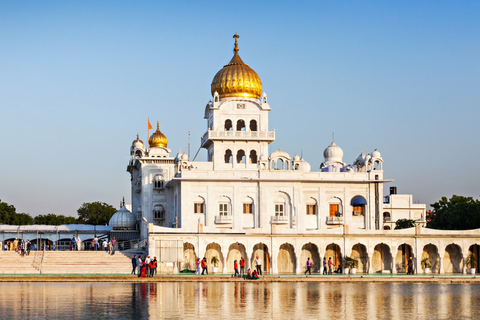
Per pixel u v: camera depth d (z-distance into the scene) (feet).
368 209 355.56
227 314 150.30
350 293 202.80
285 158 353.51
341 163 406.00
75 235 402.11
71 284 234.17
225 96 374.43
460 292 209.15
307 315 149.79
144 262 263.90
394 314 153.38
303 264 313.73
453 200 476.13
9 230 406.21
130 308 160.04
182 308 160.45
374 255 316.19
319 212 353.31
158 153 391.65
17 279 248.73
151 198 386.93
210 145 382.01
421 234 306.76
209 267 306.14
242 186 347.36
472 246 314.55
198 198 344.90
